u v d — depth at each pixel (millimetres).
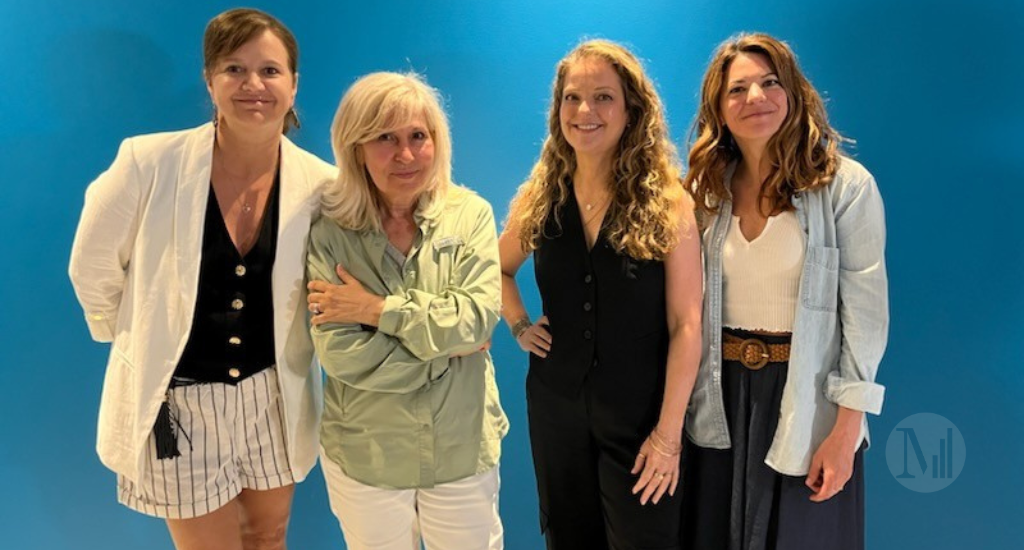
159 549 2473
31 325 2336
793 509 1792
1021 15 2129
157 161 1719
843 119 2221
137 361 1731
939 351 2279
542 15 2262
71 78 2230
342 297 1681
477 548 1869
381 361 1685
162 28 2211
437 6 2260
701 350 1820
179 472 1798
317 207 1812
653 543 1872
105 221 1702
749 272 1772
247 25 1652
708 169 1837
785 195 1733
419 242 1762
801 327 1718
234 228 1765
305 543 2512
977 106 2174
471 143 2318
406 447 1757
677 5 2230
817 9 2189
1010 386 2270
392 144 1672
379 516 1809
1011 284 2229
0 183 2271
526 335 1971
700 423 1861
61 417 2381
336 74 2266
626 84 1767
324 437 1858
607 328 1811
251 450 1868
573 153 1885
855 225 1707
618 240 1770
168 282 1722
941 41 2162
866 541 2396
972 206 2213
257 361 1801
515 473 2492
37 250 2297
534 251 1956
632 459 1848
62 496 2424
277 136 1799
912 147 2209
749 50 1747
